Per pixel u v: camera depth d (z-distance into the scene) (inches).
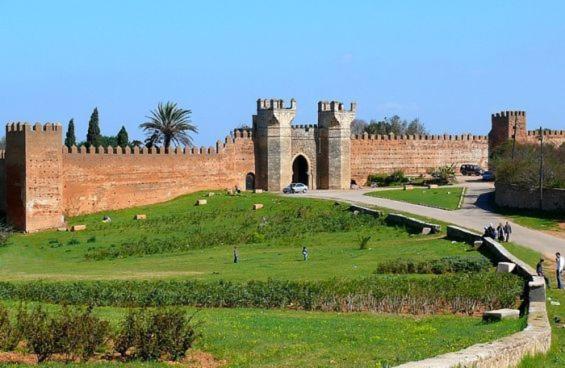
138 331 1743.4
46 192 5502.0
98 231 5211.6
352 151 7500.0
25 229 5403.5
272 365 1667.1
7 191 5561.0
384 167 7677.2
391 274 3120.1
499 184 5541.3
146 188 6304.1
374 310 2566.4
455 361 1411.2
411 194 6259.8
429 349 1715.1
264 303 2689.5
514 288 2598.4
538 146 6993.1
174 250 4493.1
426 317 2397.9
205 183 6727.4
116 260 4229.8
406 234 4493.1
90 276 3472.0
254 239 4680.1
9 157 5541.3
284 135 7032.5
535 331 1824.6
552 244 3900.1
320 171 7298.2
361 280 2849.4
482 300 2522.1
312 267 3454.7
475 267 3125.0
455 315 2445.9
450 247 3818.9
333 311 2583.7
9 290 2940.5
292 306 2669.8
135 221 5516.7
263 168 7037.4
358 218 5088.6
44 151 5506.9
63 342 1686.8
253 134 7062.0
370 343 1909.4
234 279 3120.1
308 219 5182.1
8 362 1659.7
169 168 6456.7
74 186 5871.1
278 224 5088.6
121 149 6166.3
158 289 2844.5
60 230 5329.7
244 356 1785.2
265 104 7017.7
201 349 1844.2
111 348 1809.8
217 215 5541.3
